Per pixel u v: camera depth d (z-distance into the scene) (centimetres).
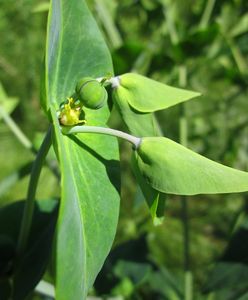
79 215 9
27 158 37
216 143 30
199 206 36
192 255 33
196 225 35
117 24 26
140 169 11
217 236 35
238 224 19
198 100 32
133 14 27
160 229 34
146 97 11
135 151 11
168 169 10
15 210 14
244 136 31
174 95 12
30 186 12
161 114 31
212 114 31
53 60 11
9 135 29
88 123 12
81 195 11
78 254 9
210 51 22
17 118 38
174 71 22
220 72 26
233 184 10
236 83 26
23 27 39
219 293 20
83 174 11
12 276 14
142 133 12
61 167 9
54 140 10
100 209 11
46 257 13
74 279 9
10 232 14
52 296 18
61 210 8
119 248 21
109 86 12
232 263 17
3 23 39
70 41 12
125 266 21
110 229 11
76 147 11
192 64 30
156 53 21
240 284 17
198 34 20
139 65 21
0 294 14
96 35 12
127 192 35
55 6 10
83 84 11
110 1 25
